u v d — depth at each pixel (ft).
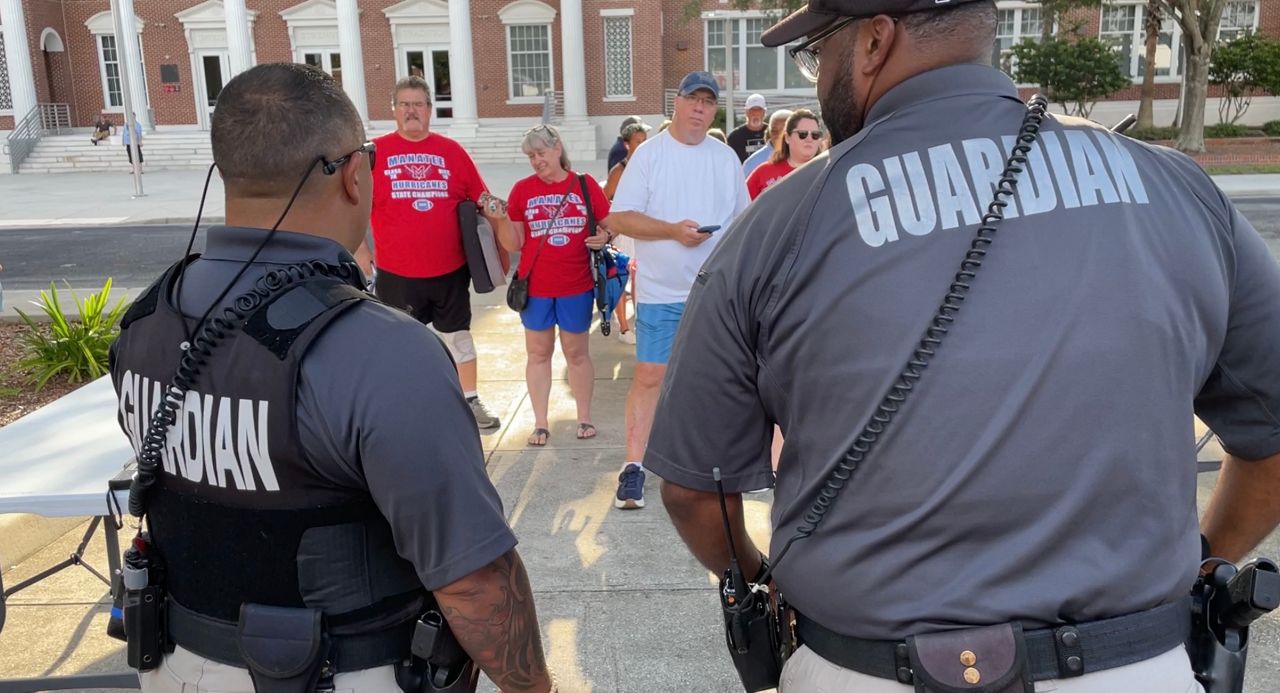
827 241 4.39
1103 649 4.10
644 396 14.16
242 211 5.02
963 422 4.09
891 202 4.36
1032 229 4.23
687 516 5.18
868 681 4.35
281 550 4.72
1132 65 109.91
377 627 4.89
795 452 4.61
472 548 4.75
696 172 14.14
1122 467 4.10
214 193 76.89
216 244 5.03
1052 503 4.07
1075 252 4.19
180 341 4.84
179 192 78.38
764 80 111.75
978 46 4.62
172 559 5.01
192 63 112.47
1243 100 106.83
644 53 108.47
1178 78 109.19
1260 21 108.47
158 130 113.60
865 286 4.27
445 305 17.48
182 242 51.93
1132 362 4.13
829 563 4.42
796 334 4.43
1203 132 93.04
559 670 10.02
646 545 12.91
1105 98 103.71
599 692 9.64
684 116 14.11
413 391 4.64
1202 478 13.91
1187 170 4.69
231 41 105.60
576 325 16.85
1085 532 4.11
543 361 16.89
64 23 112.16
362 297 4.87
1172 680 4.21
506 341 24.25
